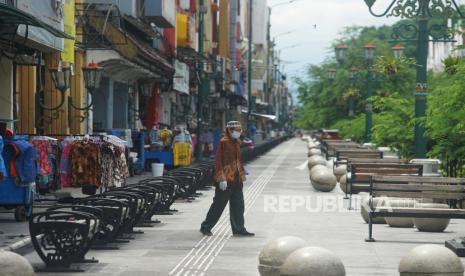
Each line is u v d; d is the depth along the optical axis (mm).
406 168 39281
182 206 39219
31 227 21453
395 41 40500
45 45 38719
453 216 27281
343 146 77688
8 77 41500
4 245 23969
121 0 62812
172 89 81875
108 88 62344
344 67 110625
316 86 116125
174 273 21422
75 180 33469
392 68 42250
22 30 35125
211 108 114875
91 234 22156
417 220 30344
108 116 62469
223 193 28641
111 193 26625
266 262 19641
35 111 45375
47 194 38656
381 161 43719
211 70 103125
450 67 39000
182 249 25578
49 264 21484
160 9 70312
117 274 21188
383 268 22359
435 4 38844
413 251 18969
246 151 85500
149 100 79000
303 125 122250
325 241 27719
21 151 29531
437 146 40000
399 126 52875
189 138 63812
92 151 33531
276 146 168250
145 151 63250
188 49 84125
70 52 48031
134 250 25188
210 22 121688
